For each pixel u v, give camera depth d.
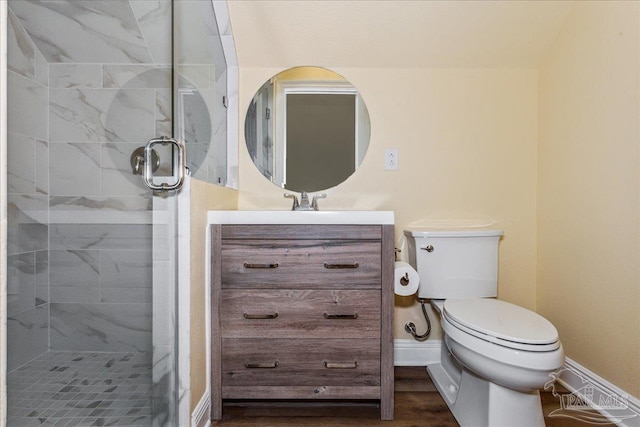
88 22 0.80
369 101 1.89
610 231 1.36
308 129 1.92
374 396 1.35
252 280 1.36
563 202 1.65
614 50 1.34
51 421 0.70
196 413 1.21
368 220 1.36
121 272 0.91
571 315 1.59
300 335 1.35
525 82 1.88
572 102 1.59
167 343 1.12
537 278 1.86
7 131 0.59
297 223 1.36
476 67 1.88
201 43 1.52
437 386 1.60
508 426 1.18
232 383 1.36
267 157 1.91
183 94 1.30
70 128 0.75
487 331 1.14
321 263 1.35
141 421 1.00
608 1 1.37
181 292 1.17
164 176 1.12
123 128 0.93
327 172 1.91
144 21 1.03
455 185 1.88
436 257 1.66
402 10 1.64
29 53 0.64
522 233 1.88
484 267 1.67
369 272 1.35
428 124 1.88
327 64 1.88
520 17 1.65
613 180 1.35
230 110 1.88
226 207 1.68
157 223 1.07
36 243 0.66
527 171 1.88
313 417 1.38
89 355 0.80
